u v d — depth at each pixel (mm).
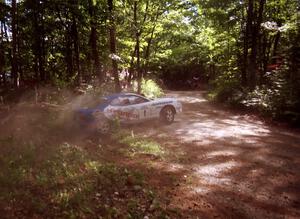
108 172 6395
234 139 10500
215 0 22234
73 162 6812
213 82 36281
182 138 10297
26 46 21078
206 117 15891
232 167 7547
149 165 7348
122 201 5297
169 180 6477
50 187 5469
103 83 19531
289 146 9883
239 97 19641
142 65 27234
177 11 24266
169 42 34219
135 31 21844
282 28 19906
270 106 15398
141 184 6051
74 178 5879
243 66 23469
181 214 5059
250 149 9266
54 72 22016
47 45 21547
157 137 10305
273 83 17812
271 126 13648
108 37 22281
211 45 30641
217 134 11211
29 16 18125
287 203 5820
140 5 22391
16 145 7438
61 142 8562
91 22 18250
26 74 22938
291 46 18141
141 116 11742
